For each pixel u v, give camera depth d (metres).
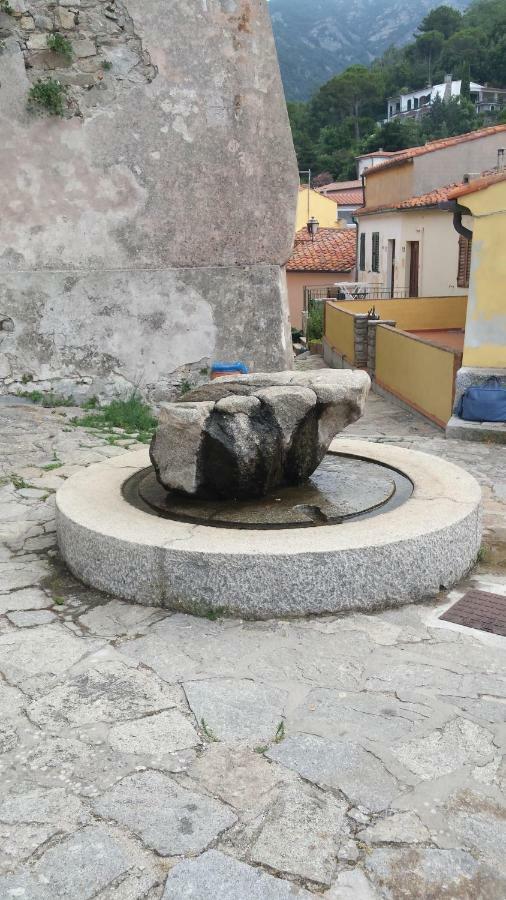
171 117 8.70
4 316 8.71
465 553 4.30
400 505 4.54
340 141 65.94
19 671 3.43
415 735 2.93
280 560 3.77
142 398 9.09
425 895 2.23
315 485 4.85
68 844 2.42
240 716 3.07
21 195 8.59
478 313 8.71
